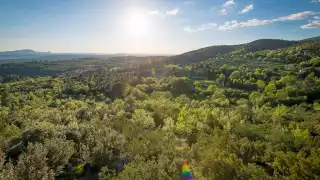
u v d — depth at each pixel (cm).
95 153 2073
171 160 2067
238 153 2544
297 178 1820
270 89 9094
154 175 1662
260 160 2464
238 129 3666
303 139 3075
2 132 2931
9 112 6762
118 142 2425
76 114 5994
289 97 7975
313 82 9312
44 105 8912
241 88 11225
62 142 2175
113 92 12369
